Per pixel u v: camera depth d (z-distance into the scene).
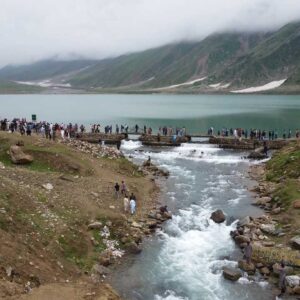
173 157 78.06
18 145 56.12
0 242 27.92
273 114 182.88
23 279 25.70
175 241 38.00
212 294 29.39
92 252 34.25
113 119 163.25
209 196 51.50
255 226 39.91
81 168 53.16
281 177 55.84
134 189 50.75
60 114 190.75
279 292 29.48
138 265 33.34
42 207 37.59
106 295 26.67
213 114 186.12
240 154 79.31
